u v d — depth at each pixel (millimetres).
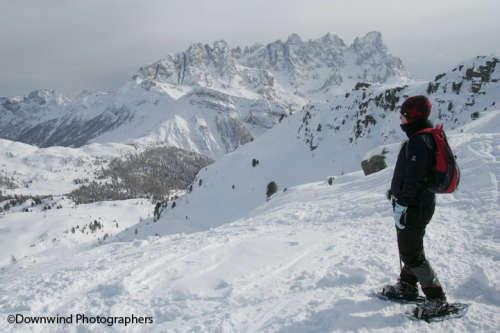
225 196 159375
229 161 191375
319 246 7875
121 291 5805
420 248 4297
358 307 4617
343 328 4152
